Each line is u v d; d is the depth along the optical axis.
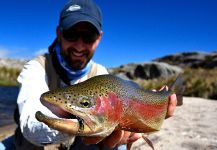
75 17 0.81
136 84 0.68
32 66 0.82
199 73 5.94
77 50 0.83
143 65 7.27
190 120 1.41
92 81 0.56
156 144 1.05
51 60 0.85
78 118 0.51
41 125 0.62
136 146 1.05
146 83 5.23
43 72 0.83
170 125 1.29
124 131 0.63
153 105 0.70
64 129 0.49
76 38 0.83
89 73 0.90
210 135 1.13
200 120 1.41
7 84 6.36
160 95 0.75
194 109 1.76
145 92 0.68
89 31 0.83
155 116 0.71
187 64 11.70
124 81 0.62
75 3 0.83
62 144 0.83
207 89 4.02
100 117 0.54
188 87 4.19
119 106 0.58
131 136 0.67
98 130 0.54
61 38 0.84
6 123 1.90
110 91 0.57
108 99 0.56
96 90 0.55
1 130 1.56
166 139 1.09
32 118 0.65
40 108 0.69
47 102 0.50
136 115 0.62
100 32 0.87
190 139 1.08
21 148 0.87
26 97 0.74
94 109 0.53
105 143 0.63
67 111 0.51
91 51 0.85
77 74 0.87
